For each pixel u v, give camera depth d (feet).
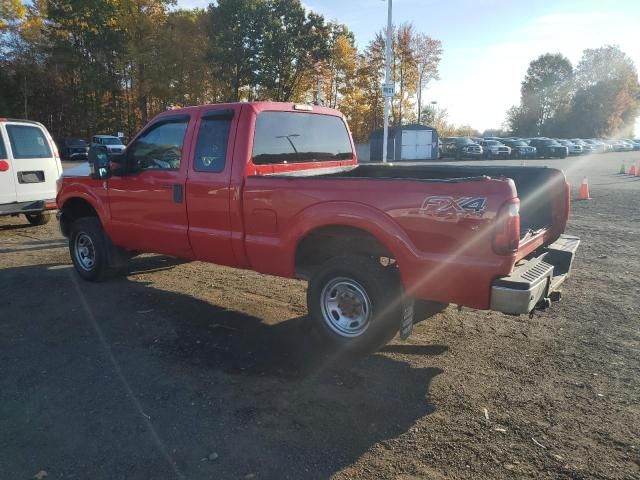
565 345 14.87
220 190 15.81
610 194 49.37
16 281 21.57
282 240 14.73
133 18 147.23
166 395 12.17
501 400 11.87
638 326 16.21
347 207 13.35
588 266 23.20
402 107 171.32
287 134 17.13
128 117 160.97
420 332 15.94
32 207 31.45
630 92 267.18
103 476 9.33
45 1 154.30
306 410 11.50
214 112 16.14
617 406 11.57
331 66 165.48
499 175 17.69
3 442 10.39
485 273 11.75
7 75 142.92
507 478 9.20
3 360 14.12
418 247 12.53
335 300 14.35
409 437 10.46
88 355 14.38
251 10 145.18
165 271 23.07
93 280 21.26
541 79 277.44
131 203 18.66
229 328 16.26
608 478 9.20
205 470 9.48
